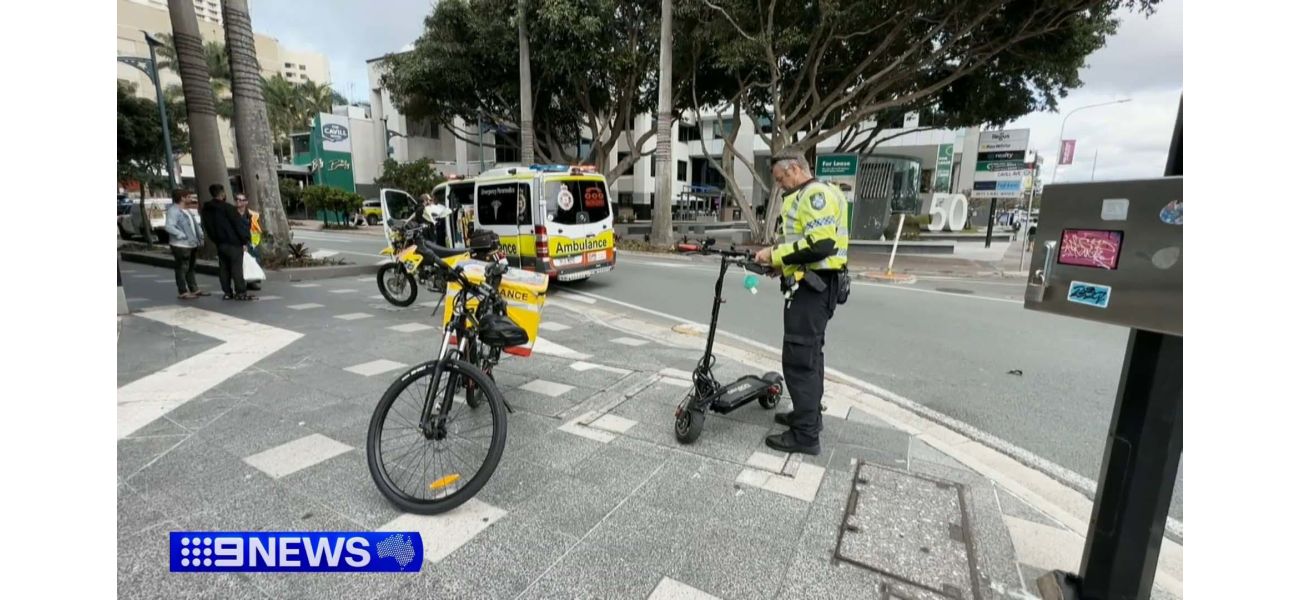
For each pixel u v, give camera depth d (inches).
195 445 124.9
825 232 114.5
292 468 115.3
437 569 86.0
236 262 295.7
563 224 358.9
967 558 89.9
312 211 1285.7
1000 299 364.8
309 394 157.4
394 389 110.5
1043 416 163.2
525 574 85.1
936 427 150.3
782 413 146.4
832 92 617.3
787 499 106.3
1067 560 90.0
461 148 1396.4
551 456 122.9
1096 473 130.0
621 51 665.6
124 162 873.5
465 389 128.1
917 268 559.8
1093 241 63.7
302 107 1800.0
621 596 80.7
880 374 200.7
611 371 183.9
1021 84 684.1
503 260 142.9
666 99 637.9
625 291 376.8
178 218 295.4
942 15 521.3
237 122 398.3
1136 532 72.2
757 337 249.6
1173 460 69.5
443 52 713.0
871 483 112.7
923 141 1360.7
